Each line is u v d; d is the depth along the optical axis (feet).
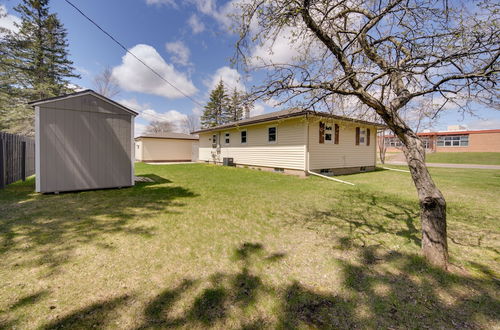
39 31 60.95
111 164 22.34
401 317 5.57
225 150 53.52
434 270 7.60
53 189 19.43
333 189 22.71
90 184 21.22
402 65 8.52
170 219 13.00
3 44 48.32
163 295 6.32
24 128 53.93
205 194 20.18
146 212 14.33
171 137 72.13
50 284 6.70
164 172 38.47
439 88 7.88
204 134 64.44
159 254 8.75
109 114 22.03
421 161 8.13
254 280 7.15
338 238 10.48
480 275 7.39
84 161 20.84
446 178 30.30
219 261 8.32
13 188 21.40
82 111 20.59
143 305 5.90
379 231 11.37
